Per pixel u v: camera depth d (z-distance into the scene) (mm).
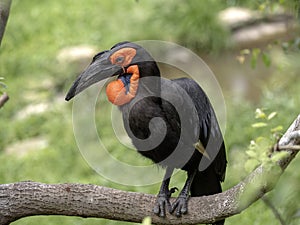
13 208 6836
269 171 6156
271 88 13648
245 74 15141
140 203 6828
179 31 15812
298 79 13312
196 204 6805
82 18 17391
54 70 15750
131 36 16047
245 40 15633
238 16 16016
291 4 9672
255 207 11023
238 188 6582
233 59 15477
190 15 15836
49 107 14766
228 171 11086
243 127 12773
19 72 15992
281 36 15562
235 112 13320
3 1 7223
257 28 15820
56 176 12586
